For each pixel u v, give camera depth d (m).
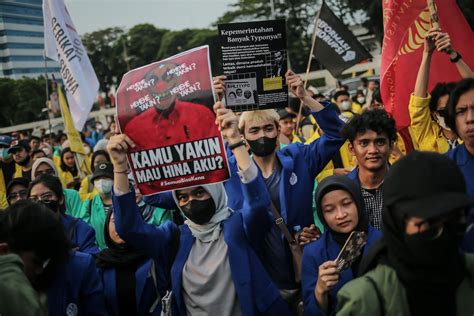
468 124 2.70
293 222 3.46
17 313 1.96
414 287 1.64
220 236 2.91
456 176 1.61
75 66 6.68
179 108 2.79
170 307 2.90
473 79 2.76
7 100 58.03
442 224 1.58
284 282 3.19
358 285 1.70
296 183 3.52
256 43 3.48
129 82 2.89
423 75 3.76
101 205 4.79
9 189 4.81
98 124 29.84
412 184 1.59
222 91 3.50
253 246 2.91
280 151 3.72
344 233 2.67
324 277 2.33
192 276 2.84
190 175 2.81
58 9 6.71
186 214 2.88
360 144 3.24
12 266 2.06
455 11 4.29
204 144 2.78
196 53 2.81
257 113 3.55
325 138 3.73
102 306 2.79
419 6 4.25
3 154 8.35
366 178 3.30
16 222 2.25
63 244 2.37
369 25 34.47
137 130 2.84
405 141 4.33
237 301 2.85
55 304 2.51
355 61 6.19
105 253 3.24
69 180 8.42
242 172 2.77
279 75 3.51
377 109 3.32
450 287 1.64
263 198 2.80
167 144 2.81
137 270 3.16
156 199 3.48
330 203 2.66
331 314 2.57
